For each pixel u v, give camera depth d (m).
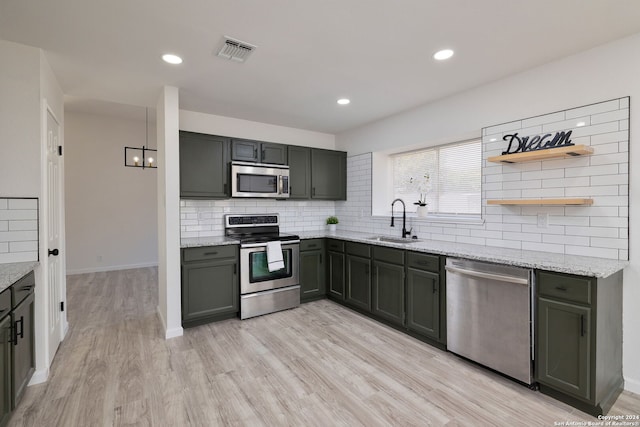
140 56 2.33
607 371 1.92
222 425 1.77
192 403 1.96
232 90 3.02
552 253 2.43
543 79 2.47
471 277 2.38
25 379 1.92
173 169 2.93
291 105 3.46
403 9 1.79
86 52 2.25
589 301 1.81
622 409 1.90
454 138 3.24
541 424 1.78
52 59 2.35
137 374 2.29
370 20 1.89
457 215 3.46
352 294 3.61
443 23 1.92
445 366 2.41
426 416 1.85
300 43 2.16
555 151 2.21
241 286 3.36
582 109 2.27
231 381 2.21
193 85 2.89
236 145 3.66
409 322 2.90
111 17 1.84
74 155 5.46
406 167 4.07
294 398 2.02
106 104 4.92
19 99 2.14
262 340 2.87
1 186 2.10
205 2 1.72
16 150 2.13
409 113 3.62
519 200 2.51
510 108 2.68
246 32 2.03
